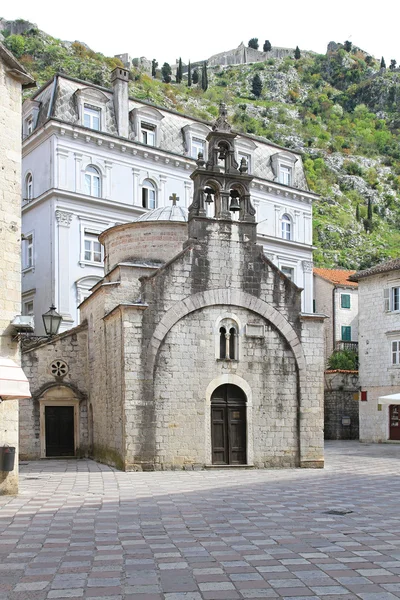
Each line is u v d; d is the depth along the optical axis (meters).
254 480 23.53
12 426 19.30
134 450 26.23
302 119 196.75
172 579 9.67
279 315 29.28
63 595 8.88
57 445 34.06
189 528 13.79
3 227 19.69
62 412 34.41
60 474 25.22
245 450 28.14
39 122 48.41
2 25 138.25
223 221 28.95
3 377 17.78
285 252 58.78
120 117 50.22
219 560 10.86
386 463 32.16
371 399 53.28
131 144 49.34
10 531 13.41
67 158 46.44
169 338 27.34
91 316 34.00
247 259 29.11
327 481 23.42
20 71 20.67
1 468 18.95
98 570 10.21
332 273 75.06
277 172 60.31
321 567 10.40
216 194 29.77
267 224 58.03
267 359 28.94
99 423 31.64
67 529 13.62
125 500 18.02
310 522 14.58
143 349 26.81
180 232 32.84
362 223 142.38
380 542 12.34
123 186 49.22
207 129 55.72
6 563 10.67
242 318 28.78
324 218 134.88
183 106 164.00
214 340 28.12
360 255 120.12
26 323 19.27
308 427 29.12
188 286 27.91
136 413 26.41
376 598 8.73
